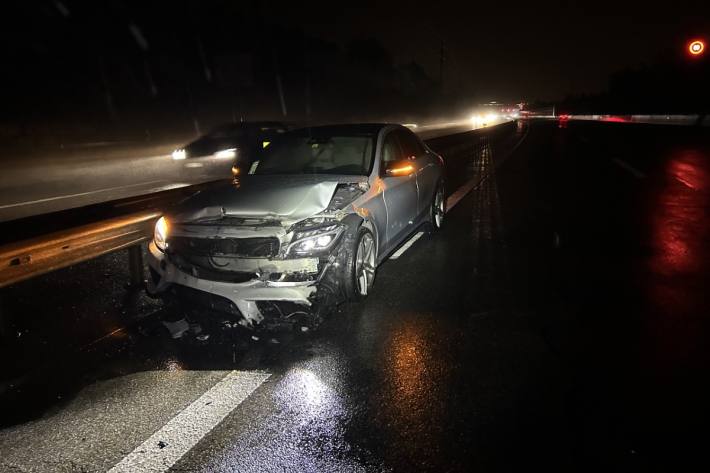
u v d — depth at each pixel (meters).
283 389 3.37
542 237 7.36
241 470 2.60
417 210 6.62
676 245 6.75
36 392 3.43
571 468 2.59
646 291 5.07
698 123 36.12
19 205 11.48
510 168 16.66
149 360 3.83
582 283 5.36
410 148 6.82
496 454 2.70
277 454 2.71
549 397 3.22
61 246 4.28
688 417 2.99
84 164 19.06
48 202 11.89
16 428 3.03
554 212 9.16
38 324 4.38
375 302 4.91
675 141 26.42
